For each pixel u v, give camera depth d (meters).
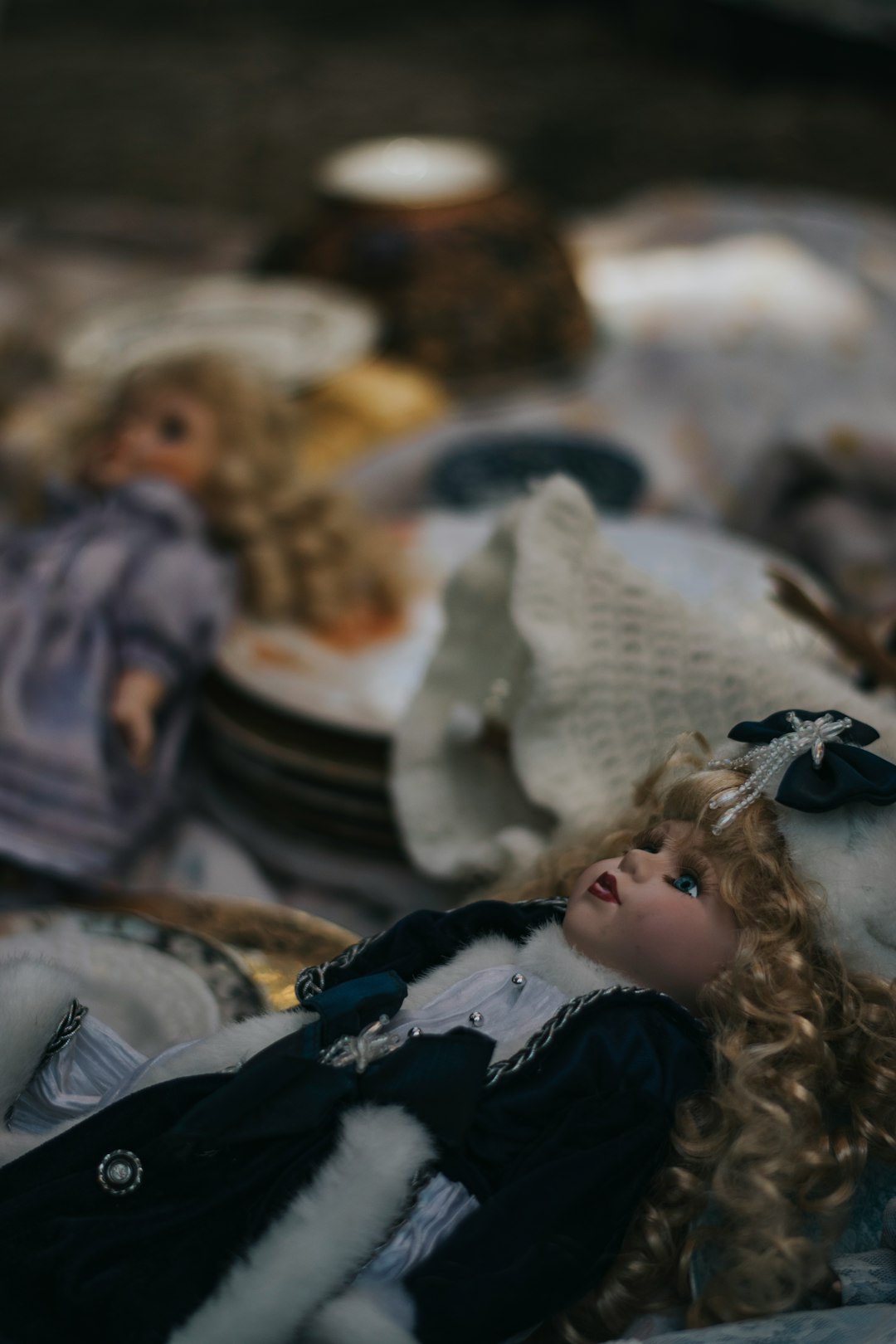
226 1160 0.63
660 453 1.17
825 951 0.63
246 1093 0.62
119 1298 0.60
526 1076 0.63
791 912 0.63
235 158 2.38
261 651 0.93
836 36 2.52
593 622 0.77
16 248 1.56
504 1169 0.62
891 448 1.13
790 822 0.64
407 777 0.82
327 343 1.21
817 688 0.73
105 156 2.39
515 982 0.65
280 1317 0.59
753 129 2.38
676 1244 0.62
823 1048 0.62
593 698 0.76
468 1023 0.65
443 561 1.01
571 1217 0.60
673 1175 0.62
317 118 2.58
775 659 0.75
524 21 3.18
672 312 1.33
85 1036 0.67
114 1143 0.63
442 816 0.81
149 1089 0.64
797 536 1.15
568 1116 0.62
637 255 1.46
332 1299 0.60
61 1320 0.61
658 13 2.90
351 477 1.12
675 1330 0.61
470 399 1.23
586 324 1.29
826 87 2.57
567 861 0.71
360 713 0.87
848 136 2.32
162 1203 0.62
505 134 2.45
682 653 0.76
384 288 1.26
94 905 0.77
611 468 1.11
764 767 0.65
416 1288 0.59
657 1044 0.63
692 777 0.66
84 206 2.02
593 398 1.23
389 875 0.89
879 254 1.44
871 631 0.91
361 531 1.01
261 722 0.90
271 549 0.98
